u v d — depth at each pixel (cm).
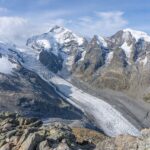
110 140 5656
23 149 5259
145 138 5338
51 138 5541
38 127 6278
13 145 5450
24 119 6594
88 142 6031
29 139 5362
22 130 5862
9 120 6512
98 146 5712
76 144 5753
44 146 5291
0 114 7056
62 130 6075
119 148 5419
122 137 5584
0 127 6266
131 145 5341
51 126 6384
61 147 5322
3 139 5691
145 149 5162
